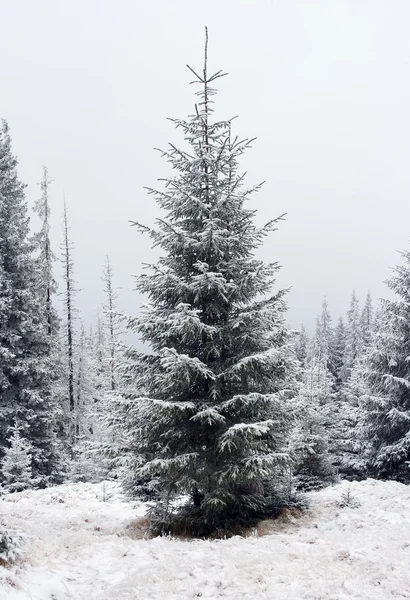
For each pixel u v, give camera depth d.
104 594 7.45
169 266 13.59
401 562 7.92
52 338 29.34
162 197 13.35
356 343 55.22
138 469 12.00
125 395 13.00
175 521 11.95
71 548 9.88
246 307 13.00
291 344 12.09
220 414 12.08
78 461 27.56
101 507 15.79
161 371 12.49
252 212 13.44
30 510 15.06
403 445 21.78
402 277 24.61
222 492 11.42
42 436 25.16
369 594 6.73
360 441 24.39
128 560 9.01
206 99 13.37
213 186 13.41
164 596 7.18
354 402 32.50
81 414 37.16
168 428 12.37
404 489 15.38
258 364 11.90
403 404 23.12
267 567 7.95
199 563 8.37
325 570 7.70
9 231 25.28
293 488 14.61
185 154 13.25
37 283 26.97
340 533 10.68
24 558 8.34
